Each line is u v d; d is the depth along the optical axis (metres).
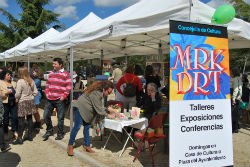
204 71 3.13
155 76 5.81
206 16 3.39
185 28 3.03
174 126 2.94
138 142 4.43
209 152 3.12
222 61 3.26
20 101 4.70
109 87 3.85
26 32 26.38
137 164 3.66
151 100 4.54
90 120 3.99
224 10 3.32
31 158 3.99
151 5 3.97
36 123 5.89
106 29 4.25
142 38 6.70
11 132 5.65
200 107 3.09
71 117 5.30
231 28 3.97
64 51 9.96
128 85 4.98
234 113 5.66
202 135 3.09
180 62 2.99
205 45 3.15
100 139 5.04
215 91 3.19
